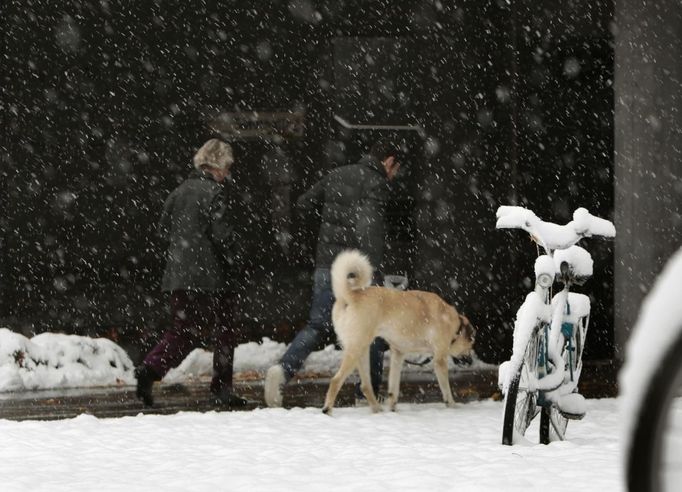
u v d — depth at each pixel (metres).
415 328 9.69
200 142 20.44
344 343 9.41
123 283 20.25
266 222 20.14
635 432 2.21
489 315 16.09
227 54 20.16
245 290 19.20
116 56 20.27
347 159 19.61
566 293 7.12
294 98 19.88
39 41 20.08
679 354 2.17
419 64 17.89
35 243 20.08
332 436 7.68
